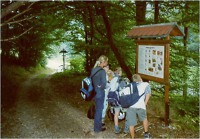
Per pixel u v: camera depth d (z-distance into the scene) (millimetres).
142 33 6605
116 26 12000
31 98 9516
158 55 6055
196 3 8453
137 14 9625
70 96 9992
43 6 8922
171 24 5668
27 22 12469
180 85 10523
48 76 19672
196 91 11000
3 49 17969
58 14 11531
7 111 7285
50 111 7562
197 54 9812
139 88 5285
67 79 15633
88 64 18047
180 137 5609
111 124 6387
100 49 14203
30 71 23094
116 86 5707
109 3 9625
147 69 6512
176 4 9062
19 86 12633
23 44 20219
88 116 6215
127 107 5258
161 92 10547
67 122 6535
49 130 5914
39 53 25812
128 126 5688
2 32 14133
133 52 12375
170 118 6938
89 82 5703
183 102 10102
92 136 5617
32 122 6449
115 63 13953
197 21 8578
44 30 14445
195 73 11055
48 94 10461
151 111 7578
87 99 5734
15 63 22406
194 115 8836
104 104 5836
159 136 5605
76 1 9375
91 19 11781
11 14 8062
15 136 5430
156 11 9312
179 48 9766
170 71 10367
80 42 16375
